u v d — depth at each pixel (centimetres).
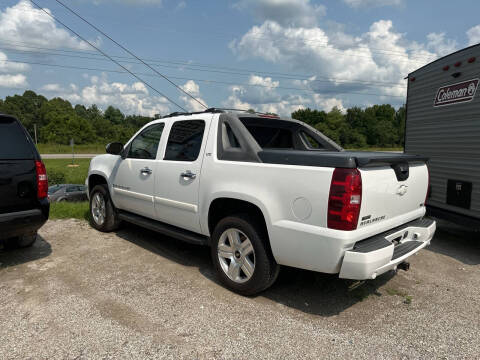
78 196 1706
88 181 577
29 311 301
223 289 352
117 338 264
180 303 321
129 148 488
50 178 2895
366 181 270
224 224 344
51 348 251
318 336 273
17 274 380
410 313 315
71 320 288
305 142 480
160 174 418
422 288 370
